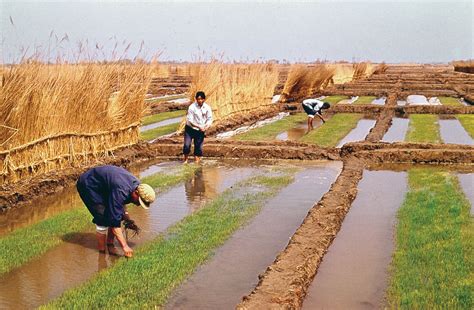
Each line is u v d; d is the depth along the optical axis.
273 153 16.16
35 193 11.56
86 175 7.71
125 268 7.14
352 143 16.41
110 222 7.52
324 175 13.55
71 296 6.30
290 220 9.66
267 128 22.11
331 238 8.44
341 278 7.01
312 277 6.99
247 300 6.01
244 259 7.72
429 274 6.73
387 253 7.91
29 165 12.10
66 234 8.79
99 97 14.64
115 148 15.86
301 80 33.66
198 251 7.83
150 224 9.45
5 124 11.24
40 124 12.34
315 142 17.97
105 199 7.72
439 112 27.62
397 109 28.14
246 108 26.75
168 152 16.86
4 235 9.00
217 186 12.40
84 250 8.09
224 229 8.90
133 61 16.83
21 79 11.48
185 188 12.22
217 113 22.86
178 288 6.70
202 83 20.84
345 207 10.07
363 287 6.72
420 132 20.11
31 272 7.28
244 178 13.24
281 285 6.38
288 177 13.10
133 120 16.78
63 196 11.80
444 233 8.20
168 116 27.05
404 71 86.19
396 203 10.74
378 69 73.38
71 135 13.59
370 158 15.23
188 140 15.25
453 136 19.73
